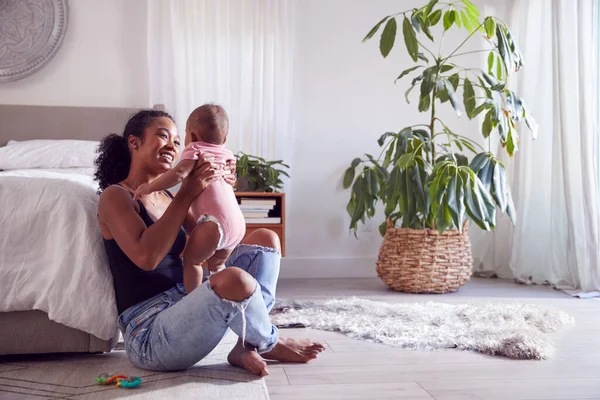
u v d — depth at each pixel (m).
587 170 3.50
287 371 1.94
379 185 3.75
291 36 4.06
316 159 4.19
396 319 2.64
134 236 1.66
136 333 1.74
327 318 2.66
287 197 4.15
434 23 3.60
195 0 3.92
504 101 3.75
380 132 4.23
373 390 1.75
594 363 2.06
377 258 3.95
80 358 1.96
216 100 3.97
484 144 4.29
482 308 2.79
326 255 4.21
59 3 3.85
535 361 2.08
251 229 3.52
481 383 1.83
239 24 4.00
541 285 3.82
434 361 2.07
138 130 1.85
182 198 1.70
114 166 1.91
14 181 1.93
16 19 3.81
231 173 1.88
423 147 3.61
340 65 4.19
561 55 3.65
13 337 1.89
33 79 3.87
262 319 1.71
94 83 3.93
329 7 4.16
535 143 3.96
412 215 3.39
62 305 1.85
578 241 3.58
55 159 3.34
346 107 4.20
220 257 1.88
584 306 3.11
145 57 3.96
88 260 1.86
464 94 3.52
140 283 1.78
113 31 3.93
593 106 3.53
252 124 4.04
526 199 3.96
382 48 3.45
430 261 3.46
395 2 4.21
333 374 1.91
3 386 1.66
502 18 4.26
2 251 1.87
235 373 1.78
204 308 1.61
